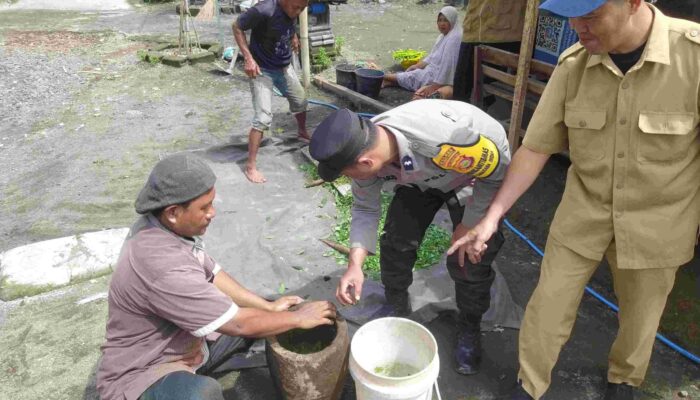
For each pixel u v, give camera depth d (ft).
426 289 11.30
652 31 6.02
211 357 8.90
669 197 6.75
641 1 5.81
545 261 7.82
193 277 6.83
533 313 7.81
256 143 16.15
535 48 14.29
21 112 22.27
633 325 7.69
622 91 6.37
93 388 9.31
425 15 41.04
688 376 9.32
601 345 10.05
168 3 47.34
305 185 16.01
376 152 7.14
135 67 27.91
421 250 12.47
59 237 13.71
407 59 26.20
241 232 13.66
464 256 8.59
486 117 8.00
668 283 7.25
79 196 15.65
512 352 9.94
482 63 15.69
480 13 15.35
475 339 9.53
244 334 7.22
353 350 7.47
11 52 30.73
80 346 10.23
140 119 21.31
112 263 12.35
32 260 12.39
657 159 6.53
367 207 8.96
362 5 44.57
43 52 30.91
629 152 6.60
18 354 10.08
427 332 7.54
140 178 16.62
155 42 32.78
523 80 13.21
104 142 19.22
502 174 8.00
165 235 6.85
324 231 13.76
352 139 6.83
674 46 6.07
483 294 8.95
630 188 6.79
